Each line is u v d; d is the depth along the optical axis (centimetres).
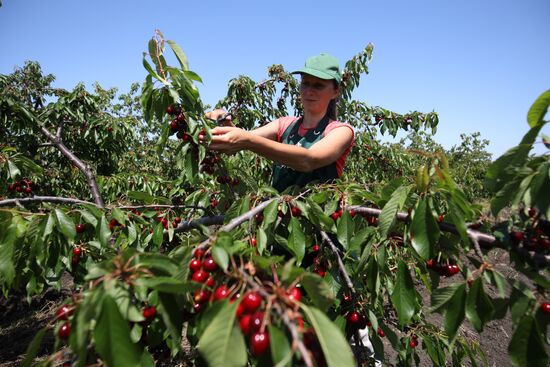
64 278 666
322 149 206
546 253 134
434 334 244
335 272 194
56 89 528
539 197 116
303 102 256
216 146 180
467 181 733
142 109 196
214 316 90
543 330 121
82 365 89
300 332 80
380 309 216
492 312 125
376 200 176
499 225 140
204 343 78
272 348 76
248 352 136
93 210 174
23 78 1141
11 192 364
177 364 201
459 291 134
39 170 267
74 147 522
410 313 158
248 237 153
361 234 165
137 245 196
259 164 389
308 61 253
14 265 156
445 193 140
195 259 116
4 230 151
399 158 611
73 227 158
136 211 246
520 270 137
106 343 86
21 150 400
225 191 234
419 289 550
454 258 159
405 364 233
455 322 133
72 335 88
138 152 797
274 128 283
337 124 235
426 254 139
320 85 246
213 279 112
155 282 93
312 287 97
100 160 588
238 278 99
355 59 525
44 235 150
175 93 177
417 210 143
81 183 588
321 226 172
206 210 249
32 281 181
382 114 580
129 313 95
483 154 1491
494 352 421
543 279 121
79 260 192
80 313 85
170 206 212
